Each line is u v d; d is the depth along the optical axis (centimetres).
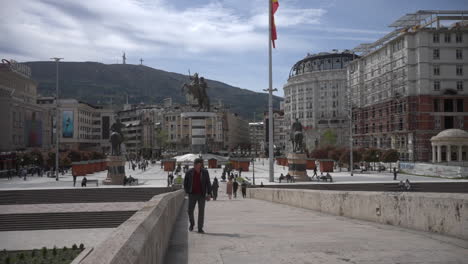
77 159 8575
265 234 846
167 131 17200
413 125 8412
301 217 1266
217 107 18350
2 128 9750
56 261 2120
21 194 3931
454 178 5522
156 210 625
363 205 1088
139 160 13375
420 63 8319
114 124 5206
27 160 7325
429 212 797
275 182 5259
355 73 11612
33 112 11462
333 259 568
